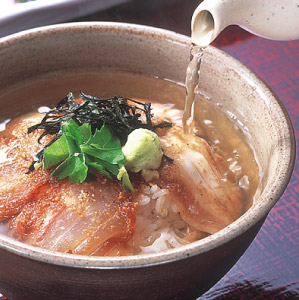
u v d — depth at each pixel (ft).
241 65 1.57
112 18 1.97
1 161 1.46
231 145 1.58
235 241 1.26
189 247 1.21
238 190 1.50
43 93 1.66
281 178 1.32
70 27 1.62
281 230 1.58
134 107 1.50
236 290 1.49
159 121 1.54
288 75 1.88
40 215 1.38
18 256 1.20
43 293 1.27
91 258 1.19
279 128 1.44
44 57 1.64
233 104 1.60
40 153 1.40
